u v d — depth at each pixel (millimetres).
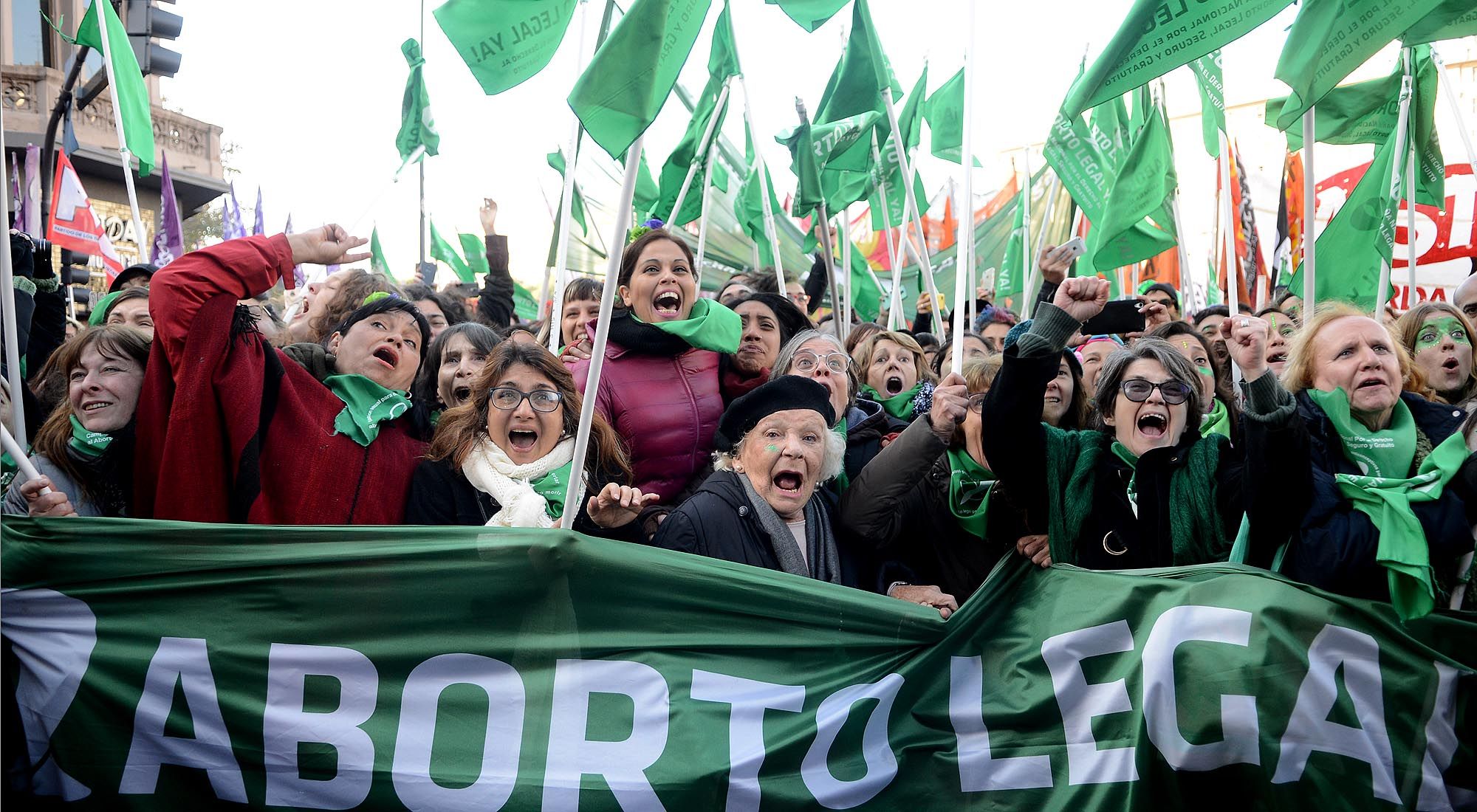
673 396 3891
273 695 2793
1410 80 4551
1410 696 2793
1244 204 7922
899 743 2920
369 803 2758
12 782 2771
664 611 2891
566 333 4910
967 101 3885
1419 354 4062
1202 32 3205
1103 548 3123
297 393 3273
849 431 3918
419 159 6387
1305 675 2797
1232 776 2807
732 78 5672
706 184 5719
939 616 3008
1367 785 2771
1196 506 3080
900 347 4793
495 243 5934
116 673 2791
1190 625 2854
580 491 3133
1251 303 7227
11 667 2797
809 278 6883
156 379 3107
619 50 2652
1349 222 5270
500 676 2826
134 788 2773
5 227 3129
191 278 3066
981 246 9523
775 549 3207
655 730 2805
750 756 2803
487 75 3371
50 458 3119
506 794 2744
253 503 3051
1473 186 7316
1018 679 2971
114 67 5316
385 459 3320
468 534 2854
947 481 3434
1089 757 2867
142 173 5695
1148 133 5391
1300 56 3377
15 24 17141
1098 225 6059
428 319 5059
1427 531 2895
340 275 4992
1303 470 2846
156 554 2836
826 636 2943
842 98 5059
